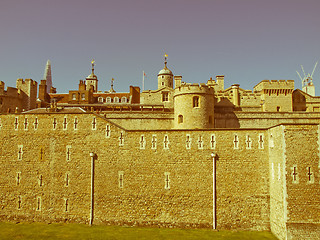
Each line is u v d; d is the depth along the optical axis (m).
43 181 32.22
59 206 31.70
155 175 31.02
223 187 30.27
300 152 26.25
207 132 31.11
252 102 49.56
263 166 30.28
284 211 25.83
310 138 26.36
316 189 25.83
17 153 32.91
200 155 30.84
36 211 31.91
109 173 31.53
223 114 44.06
